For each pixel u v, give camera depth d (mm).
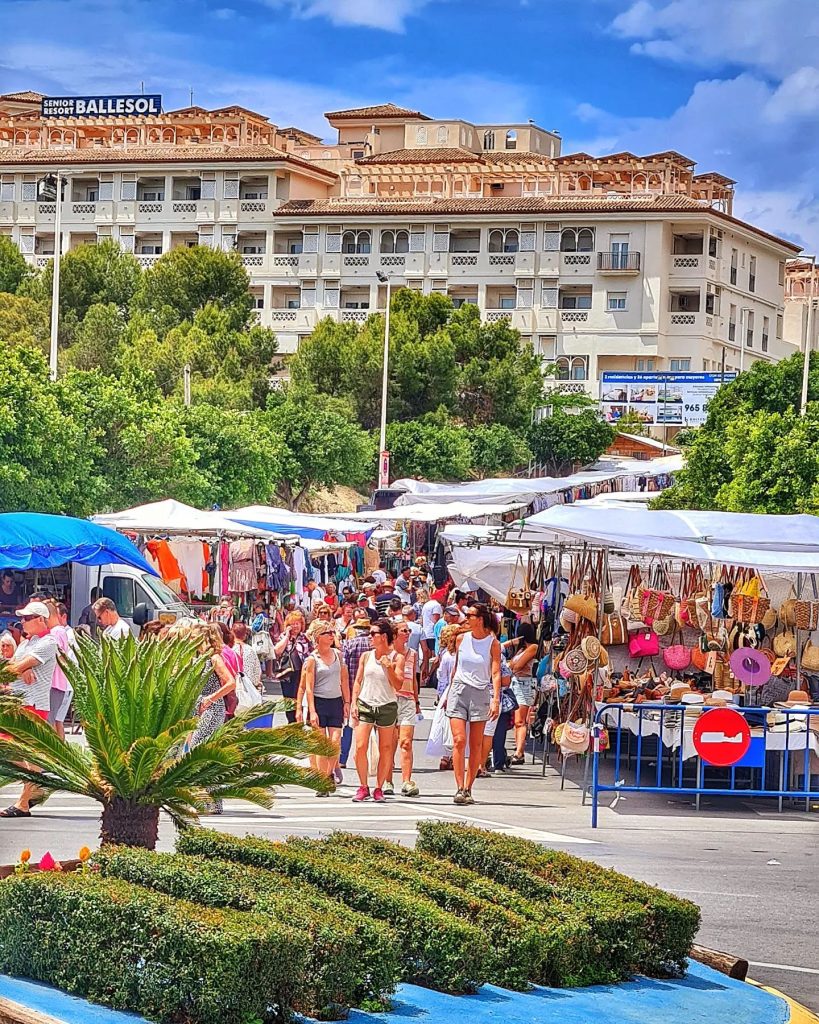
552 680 24062
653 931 10906
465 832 11531
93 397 50531
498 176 128625
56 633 18328
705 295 120875
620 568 28156
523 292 121125
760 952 12398
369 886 9914
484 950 9906
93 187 129375
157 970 8266
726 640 23547
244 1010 8227
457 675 19547
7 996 8398
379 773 19766
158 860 9445
